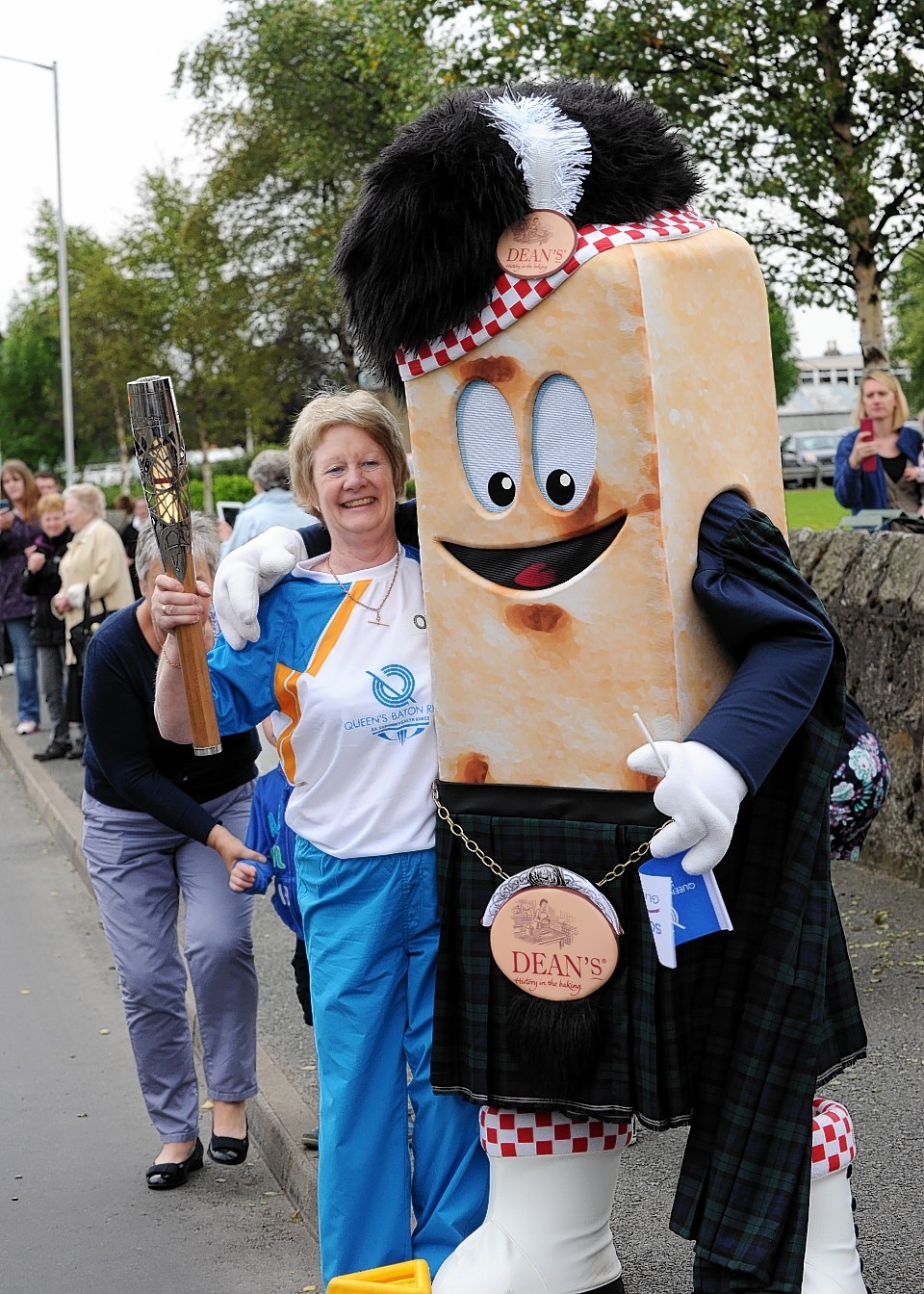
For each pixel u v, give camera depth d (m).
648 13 11.53
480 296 2.55
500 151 2.50
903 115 11.62
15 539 13.38
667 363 2.49
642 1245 3.60
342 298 2.79
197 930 4.43
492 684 2.71
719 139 11.91
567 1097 2.66
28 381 55.44
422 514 2.74
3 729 13.97
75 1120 5.16
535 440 2.59
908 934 5.55
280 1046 5.32
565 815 2.66
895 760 6.30
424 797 2.99
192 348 39.72
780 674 2.44
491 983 2.75
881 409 7.67
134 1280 3.97
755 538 2.54
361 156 29.17
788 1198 2.48
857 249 12.25
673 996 2.56
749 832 2.59
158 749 4.30
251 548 3.12
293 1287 3.89
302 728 3.04
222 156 35.72
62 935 7.71
